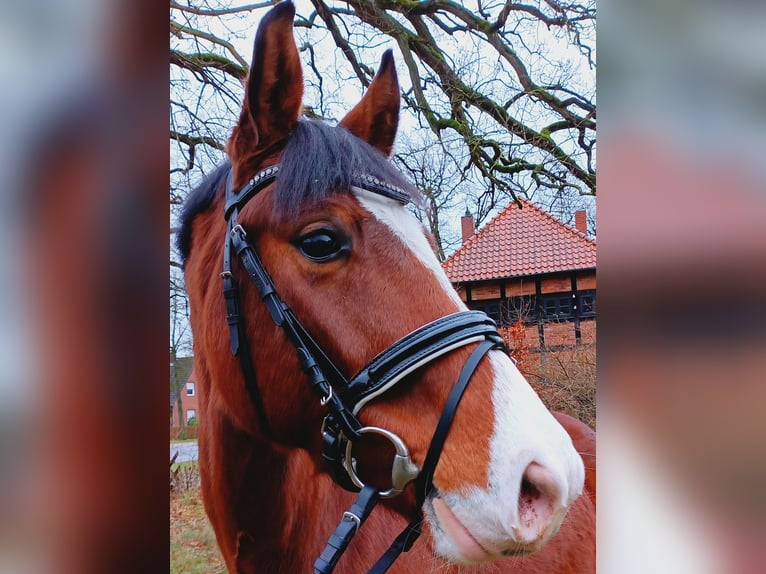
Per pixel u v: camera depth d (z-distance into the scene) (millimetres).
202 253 1089
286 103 966
